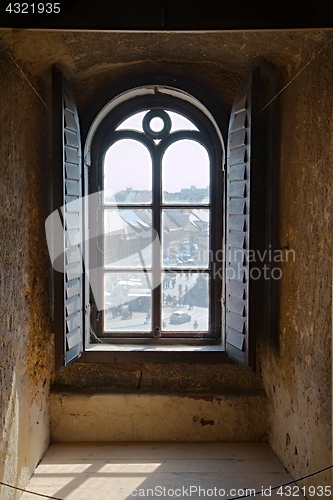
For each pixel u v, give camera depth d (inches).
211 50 98.1
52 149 99.9
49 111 100.7
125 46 96.7
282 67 94.9
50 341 105.0
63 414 107.2
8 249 78.7
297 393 87.5
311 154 80.6
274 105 99.5
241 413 107.1
